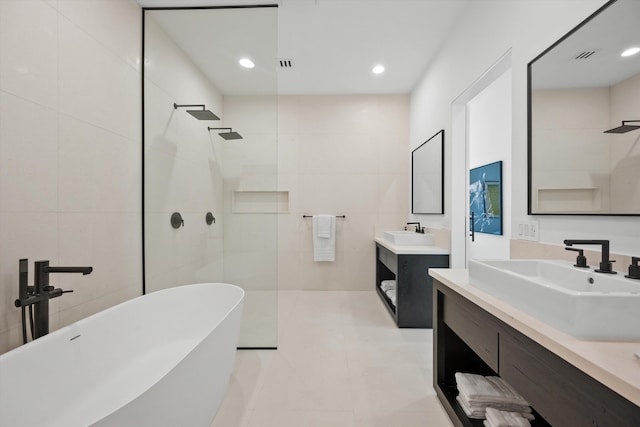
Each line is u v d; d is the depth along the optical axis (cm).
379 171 390
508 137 291
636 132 104
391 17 237
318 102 391
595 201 119
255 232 250
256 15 226
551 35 142
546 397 83
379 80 350
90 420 127
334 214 395
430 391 175
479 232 343
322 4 223
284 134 392
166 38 226
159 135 223
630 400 56
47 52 138
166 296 191
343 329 268
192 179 246
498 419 126
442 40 269
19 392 110
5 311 122
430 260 271
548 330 83
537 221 152
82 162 160
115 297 186
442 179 280
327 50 284
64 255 149
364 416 153
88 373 142
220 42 232
